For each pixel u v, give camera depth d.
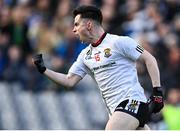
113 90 17.56
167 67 31.92
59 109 29.28
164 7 35.50
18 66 30.50
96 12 17.80
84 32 17.75
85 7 17.80
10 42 31.66
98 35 17.78
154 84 17.33
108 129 17.12
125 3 34.38
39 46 31.94
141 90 17.61
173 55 32.69
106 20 33.22
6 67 30.56
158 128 26.97
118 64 17.55
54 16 33.62
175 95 27.52
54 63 30.94
